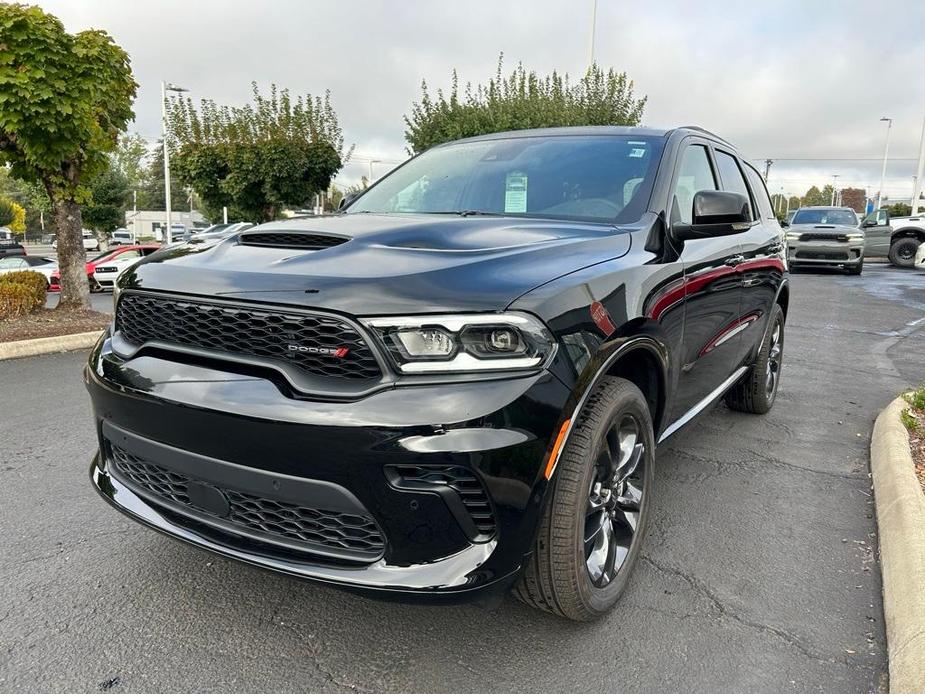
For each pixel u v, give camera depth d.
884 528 3.18
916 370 7.09
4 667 2.26
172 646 2.39
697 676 2.27
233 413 2.04
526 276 2.18
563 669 2.29
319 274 2.13
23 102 8.73
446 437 1.89
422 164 3.96
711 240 3.49
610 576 2.52
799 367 7.23
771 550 3.13
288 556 2.14
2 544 3.10
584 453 2.21
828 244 18.84
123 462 2.61
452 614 2.59
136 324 2.47
